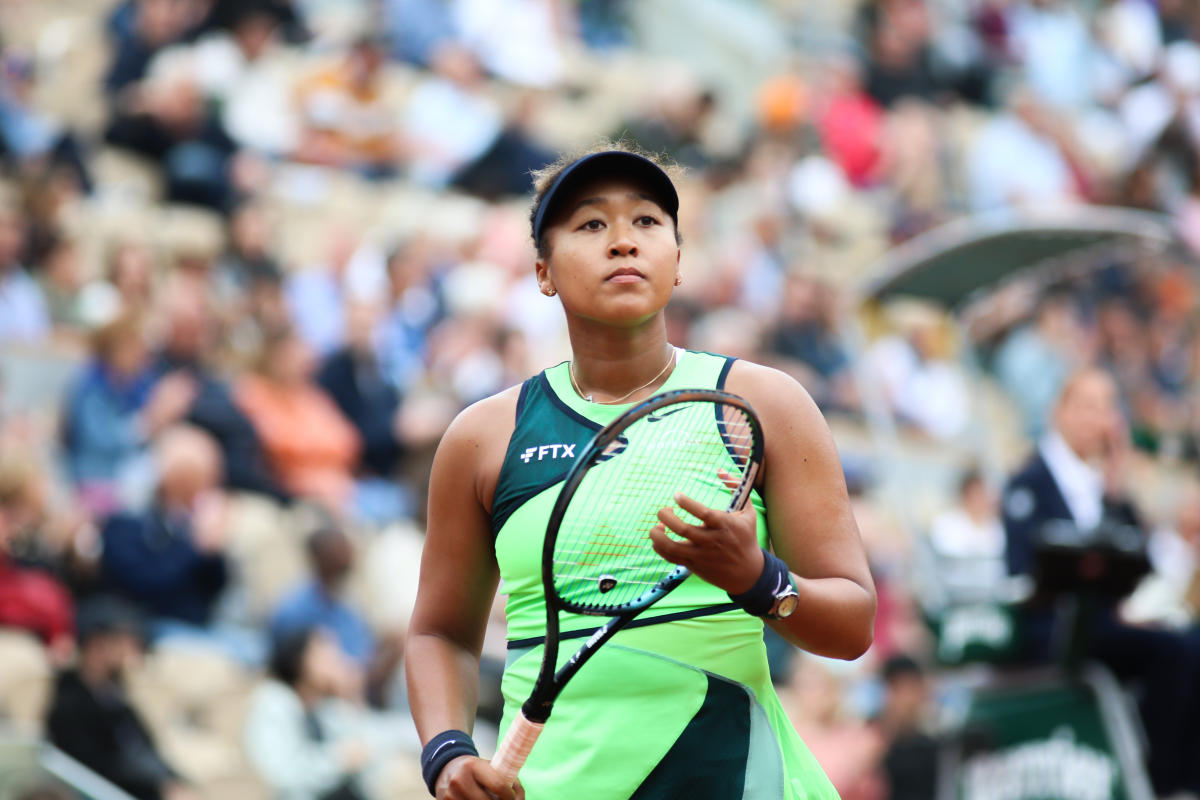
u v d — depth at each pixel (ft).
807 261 153.07
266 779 80.28
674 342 126.41
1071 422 69.67
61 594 83.61
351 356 110.83
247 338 112.47
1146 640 69.82
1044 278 80.23
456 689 31.04
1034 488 69.51
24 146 129.29
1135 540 64.08
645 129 155.33
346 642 89.56
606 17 186.60
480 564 31.53
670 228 29.99
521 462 29.78
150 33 138.51
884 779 90.22
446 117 149.48
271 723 81.66
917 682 91.97
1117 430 70.74
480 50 163.84
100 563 87.51
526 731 27.55
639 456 28.94
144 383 101.60
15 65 138.72
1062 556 63.10
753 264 143.23
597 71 173.88
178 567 89.92
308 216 134.72
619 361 30.12
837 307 138.62
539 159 148.05
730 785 28.37
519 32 168.45
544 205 29.78
